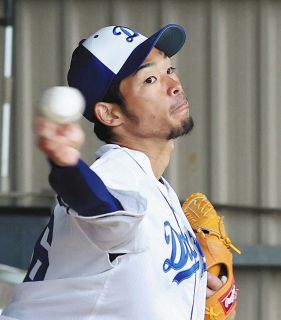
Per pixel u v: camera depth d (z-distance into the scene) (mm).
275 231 21234
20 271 16672
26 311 9477
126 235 8688
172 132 9805
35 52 21547
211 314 10539
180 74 21297
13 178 21578
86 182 7977
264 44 21141
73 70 10047
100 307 9172
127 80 9789
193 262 9742
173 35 10086
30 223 19266
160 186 9656
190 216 11164
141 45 9781
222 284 10672
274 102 21141
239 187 21266
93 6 21453
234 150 21250
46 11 21547
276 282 21266
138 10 21375
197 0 21266
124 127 9883
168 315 9273
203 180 21328
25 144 21578
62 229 9188
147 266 9125
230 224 21312
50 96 7188
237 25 21203
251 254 21000
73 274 9219
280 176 21188
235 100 21219
